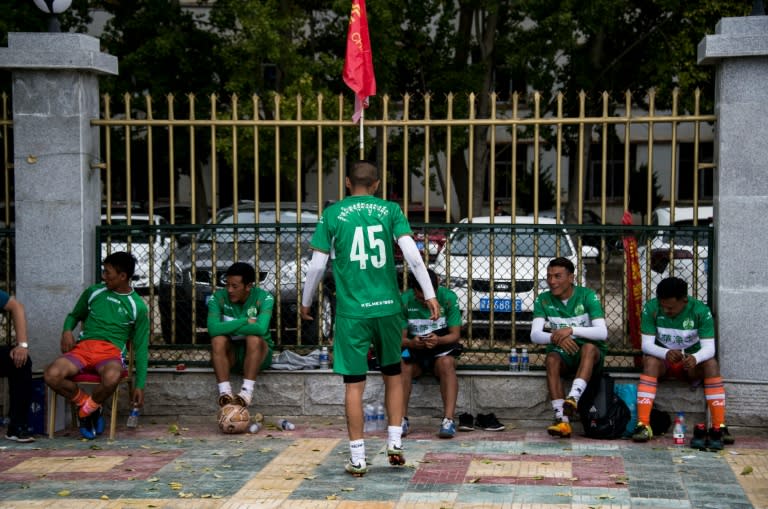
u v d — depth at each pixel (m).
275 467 6.63
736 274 7.63
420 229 8.12
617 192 26.03
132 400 7.81
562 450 7.12
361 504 5.70
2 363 7.54
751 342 7.61
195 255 8.27
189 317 8.71
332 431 7.86
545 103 19.30
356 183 6.48
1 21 17.80
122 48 21.22
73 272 8.12
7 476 6.45
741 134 7.57
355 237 6.29
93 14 26.22
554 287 7.75
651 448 7.18
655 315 7.55
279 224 8.12
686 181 26.44
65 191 8.10
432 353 7.80
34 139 8.09
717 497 5.82
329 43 20.42
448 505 5.67
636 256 7.96
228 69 19.27
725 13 17.62
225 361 7.91
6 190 8.25
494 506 5.64
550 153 25.56
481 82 19.05
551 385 7.68
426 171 7.99
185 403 8.24
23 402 7.53
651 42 19.36
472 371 8.04
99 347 7.66
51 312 8.14
